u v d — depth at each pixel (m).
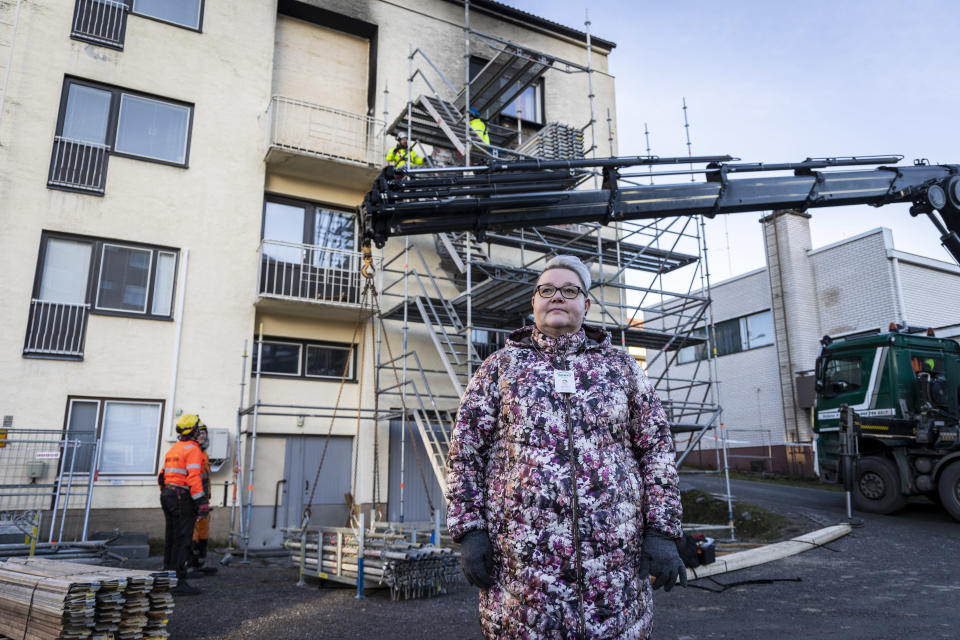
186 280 11.00
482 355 13.30
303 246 11.50
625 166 7.09
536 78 15.52
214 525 10.41
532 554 1.96
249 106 12.12
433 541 7.38
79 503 9.55
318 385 11.87
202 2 12.09
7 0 10.44
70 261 10.38
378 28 13.65
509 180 6.52
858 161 8.23
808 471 17.67
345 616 5.42
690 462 22.17
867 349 11.14
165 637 4.27
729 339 21.83
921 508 10.85
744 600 5.93
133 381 10.32
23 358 9.69
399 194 6.29
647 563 2.02
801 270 19.81
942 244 8.51
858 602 5.75
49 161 10.37
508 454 2.09
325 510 11.55
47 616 3.87
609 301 14.05
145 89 11.28
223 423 10.80
